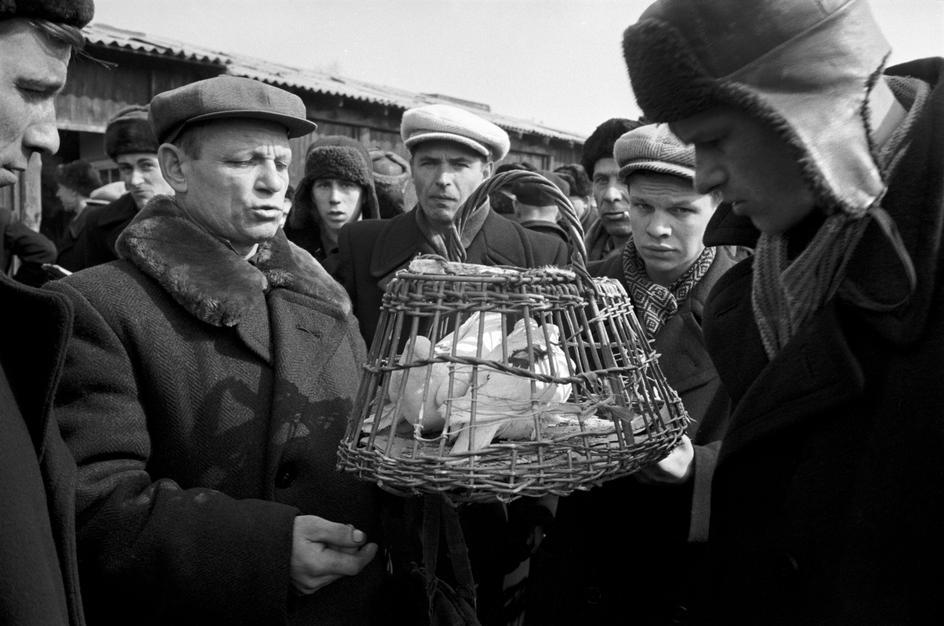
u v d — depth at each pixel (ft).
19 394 3.43
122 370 4.48
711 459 4.86
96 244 11.18
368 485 5.06
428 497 4.33
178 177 5.07
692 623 4.21
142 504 4.23
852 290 3.30
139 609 4.32
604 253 10.30
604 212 9.42
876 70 2.99
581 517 5.73
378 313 7.80
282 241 5.38
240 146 4.84
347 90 24.43
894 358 3.16
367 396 3.95
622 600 5.57
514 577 6.31
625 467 3.80
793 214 3.43
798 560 3.37
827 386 3.27
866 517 3.15
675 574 5.36
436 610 4.33
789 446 3.51
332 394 5.02
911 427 3.05
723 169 3.39
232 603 4.19
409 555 5.00
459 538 4.36
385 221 8.48
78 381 4.35
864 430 3.24
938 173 3.09
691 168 5.80
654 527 5.46
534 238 8.27
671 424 4.22
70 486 3.53
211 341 4.75
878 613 3.10
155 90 20.35
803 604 3.34
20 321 3.36
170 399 4.57
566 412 3.84
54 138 3.50
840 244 3.41
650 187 5.99
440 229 7.89
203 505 4.30
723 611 3.76
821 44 2.94
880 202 3.23
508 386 3.97
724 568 3.79
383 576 5.11
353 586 4.91
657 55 3.17
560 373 4.17
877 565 3.12
